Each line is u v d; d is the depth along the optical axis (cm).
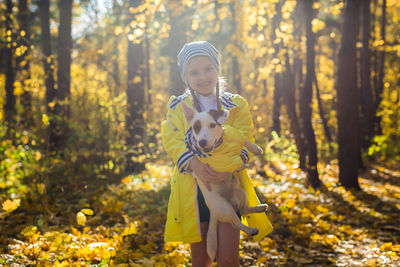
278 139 1110
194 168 271
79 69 1264
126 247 446
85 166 818
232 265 276
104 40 1348
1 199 607
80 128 856
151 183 811
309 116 927
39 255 373
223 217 261
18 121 988
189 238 283
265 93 1522
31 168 720
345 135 927
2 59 1240
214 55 298
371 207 762
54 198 636
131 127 979
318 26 832
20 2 1226
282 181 922
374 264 439
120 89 1009
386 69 1886
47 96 1112
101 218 571
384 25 1515
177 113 298
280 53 803
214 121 256
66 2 1091
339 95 931
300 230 555
